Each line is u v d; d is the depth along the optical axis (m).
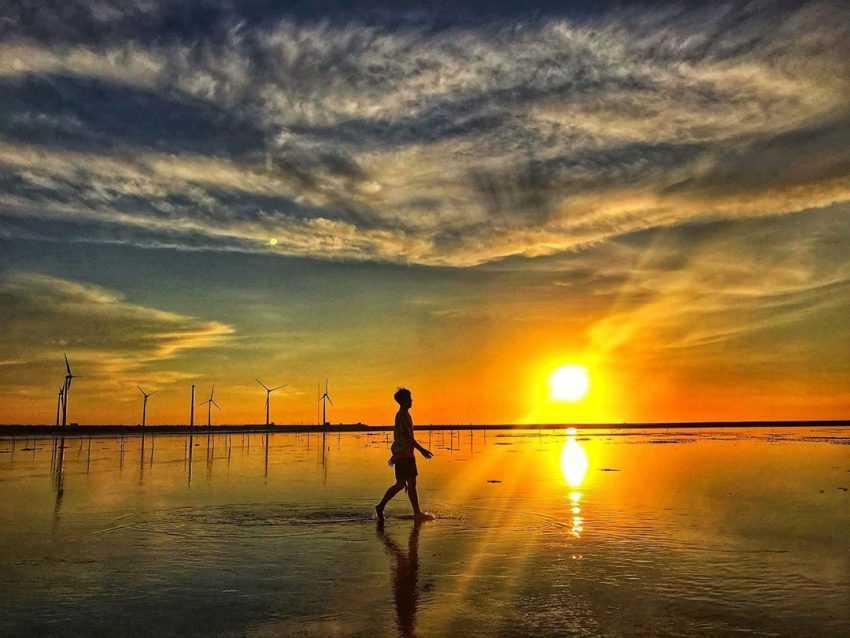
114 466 25.81
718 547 8.80
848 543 9.09
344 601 6.23
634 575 7.24
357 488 16.55
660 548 8.73
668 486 17.20
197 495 14.83
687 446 49.44
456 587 6.74
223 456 35.41
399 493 15.37
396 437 11.79
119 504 13.14
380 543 9.08
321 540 9.30
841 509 12.54
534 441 73.81
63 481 18.48
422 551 8.53
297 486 17.09
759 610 5.95
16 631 5.38
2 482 18.14
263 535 9.67
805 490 16.06
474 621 5.62
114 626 5.51
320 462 29.12
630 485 17.53
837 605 6.10
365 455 37.19
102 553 8.37
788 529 10.24
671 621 5.63
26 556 8.19
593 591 6.58
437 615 5.79
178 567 7.62
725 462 27.97
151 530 10.05
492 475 21.14
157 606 6.07
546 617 5.74
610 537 9.55
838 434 103.25
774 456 32.97
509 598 6.34
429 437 97.62
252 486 17.03
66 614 5.83
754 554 8.34
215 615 5.80
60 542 9.08
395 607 6.04
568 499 14.28
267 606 6.07
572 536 9.64
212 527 10.36
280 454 38.72
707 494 15.20
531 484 17.89
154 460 30.80
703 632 5.36
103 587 6.73
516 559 8.06
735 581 6.98
